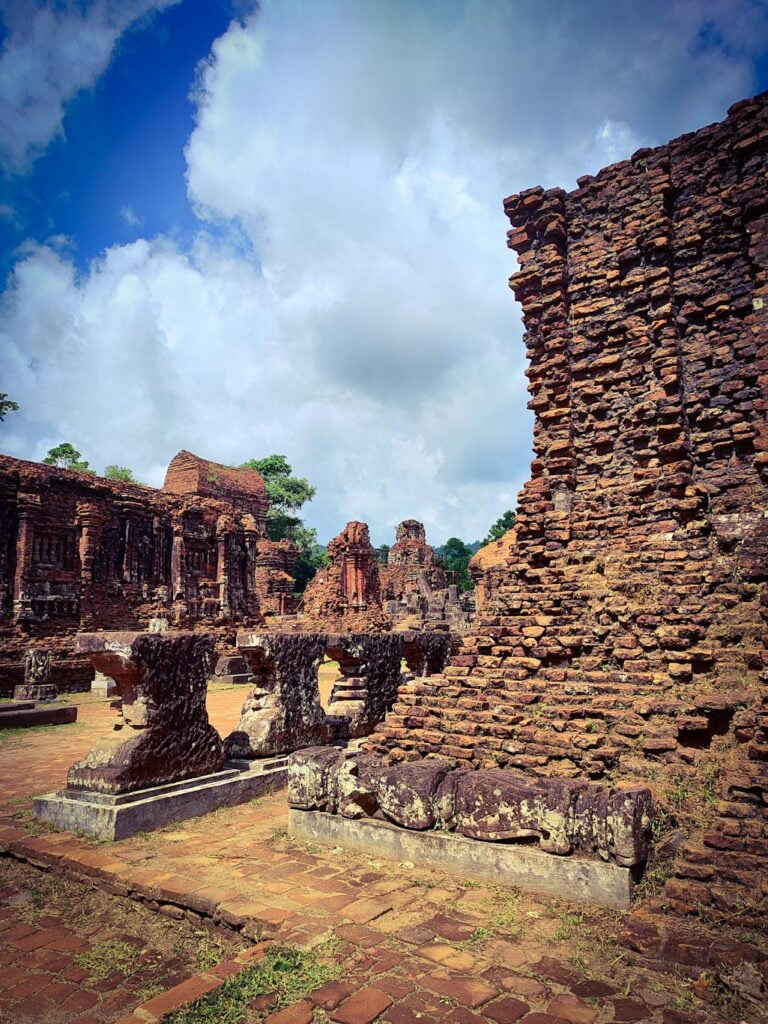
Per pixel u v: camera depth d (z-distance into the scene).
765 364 7.89
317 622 39.94
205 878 5.38
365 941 4.24
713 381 8.62
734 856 4.55
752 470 8.19
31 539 24.62
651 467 8.77
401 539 61.97
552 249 9.94
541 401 9.74
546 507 9.35
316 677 9.90
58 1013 3.86
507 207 10.47
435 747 6.98
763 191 8.34
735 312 8.63
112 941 4.73
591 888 4.71
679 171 9.24
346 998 3.62
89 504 26.89
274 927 4.47
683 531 8.23
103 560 27.72
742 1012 3.41
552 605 8.06
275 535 65.56
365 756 6.61
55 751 12.30
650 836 4.97
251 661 9.24
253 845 6.25
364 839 5.95
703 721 6.01
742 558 7.32
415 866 5.56
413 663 13.33
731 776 5.28
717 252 8.85
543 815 5.04
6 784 9.37
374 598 42.69
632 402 9.16
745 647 6.75
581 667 7.30
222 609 32.62
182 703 7.65
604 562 8.51
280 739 8.95
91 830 6.56
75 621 25.92
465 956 4.05
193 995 3.72
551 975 3.83
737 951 3.89
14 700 20.64
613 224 9.70
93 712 18.66
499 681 7.44
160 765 7.24
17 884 5.82
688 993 3.60
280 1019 3.44
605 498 9.06
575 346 9.73
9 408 29.36
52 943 4.75
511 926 4.43
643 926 4.21
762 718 5.32
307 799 6.41
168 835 6.59
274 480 68.19
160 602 29.75
